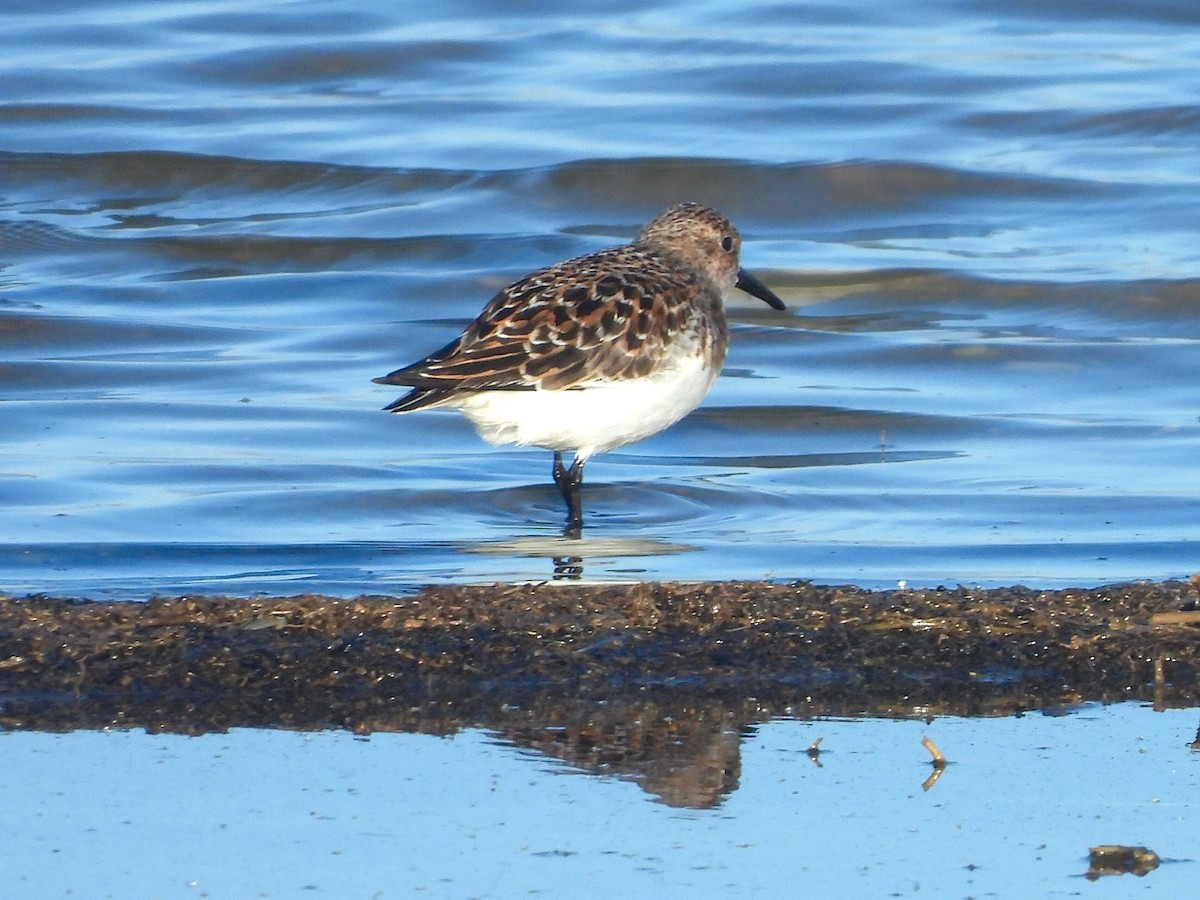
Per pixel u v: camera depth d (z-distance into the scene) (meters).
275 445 15.05
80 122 25.34
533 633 10.05
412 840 7.66
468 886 7.25
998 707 9.32
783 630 10.16
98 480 13.98
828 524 13.14
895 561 12.16
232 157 24.02
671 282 13.32
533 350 12.73
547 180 23.03
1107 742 8.85
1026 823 7.90
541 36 27.78
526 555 12.36
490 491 14.04
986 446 15.17
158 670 9.53
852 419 15.91
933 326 18.78
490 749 8.68
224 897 7.15
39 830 7.75
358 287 20.08
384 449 15.08
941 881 7.34
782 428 15.79
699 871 7.40
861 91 25.64
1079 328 18.55
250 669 9.56
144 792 8.15
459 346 12.88
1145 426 15.57
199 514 13.24
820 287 19.91
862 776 8.41
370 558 12.24
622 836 7.73
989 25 28.09
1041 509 13.39
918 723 9.09
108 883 7.27
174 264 21.28
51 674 9.46
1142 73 25.83
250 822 7.84
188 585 11.48
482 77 26.78
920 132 24.33
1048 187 22.48
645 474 14.54
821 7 28.39
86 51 27.78
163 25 28.44
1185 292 19.03
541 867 7.42
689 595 10.56
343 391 16.61
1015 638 10.11
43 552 12.21
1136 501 13.51
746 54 26.91
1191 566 12.00
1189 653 9.94
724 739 8.85
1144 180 22.55
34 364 17.02
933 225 22.22
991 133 24.30
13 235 21.95
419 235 21.83
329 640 9.90
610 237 22.02
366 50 27.11
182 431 15.35
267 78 26.94
